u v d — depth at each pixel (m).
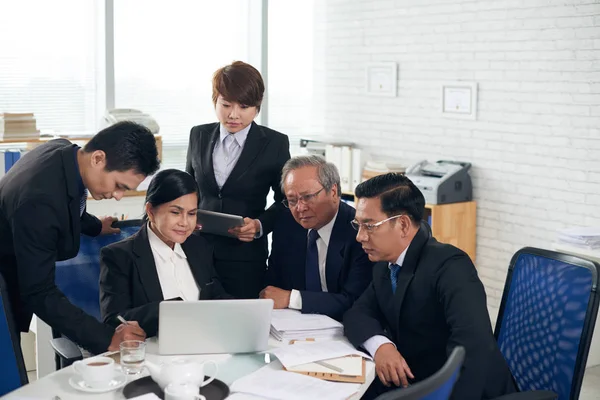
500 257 5.66
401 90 6.33
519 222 5.52
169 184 2.68
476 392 2.40
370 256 2.67
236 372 2.38
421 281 2.60
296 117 7.24
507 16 5.46
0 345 2.44
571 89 5.11
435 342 2.63
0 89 5.93
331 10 6.93
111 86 6.25
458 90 5.84
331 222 3.05
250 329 2.50
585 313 2.49
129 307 2.78
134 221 3.21
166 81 6.65
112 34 6.20
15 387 2.47
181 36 6.67
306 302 2.89
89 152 2.50
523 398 2.25
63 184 2.49
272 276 3.22
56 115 6.17
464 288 2.52
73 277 3.10
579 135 5.10
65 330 2.50
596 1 4.93
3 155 4.89
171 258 2.84
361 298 2.85
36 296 2.49
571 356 2.50
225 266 3.38
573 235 4.59
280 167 3.49
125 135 2.47
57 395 2.17
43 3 6.01
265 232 3.40
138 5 6.43
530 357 2.66
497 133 5.61
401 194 2.58
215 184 3.46
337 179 3.01
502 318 2.82
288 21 7.07
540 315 2.65
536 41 5.29
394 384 2.50
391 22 6.36
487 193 5.71
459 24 5.80
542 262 2.71
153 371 2.21
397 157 6.44
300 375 2.32
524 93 5.41
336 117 7.01
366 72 6.60
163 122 6.70
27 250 2.44
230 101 3.32
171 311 2.42
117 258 2.78
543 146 5.32
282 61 7.09
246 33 7.00
